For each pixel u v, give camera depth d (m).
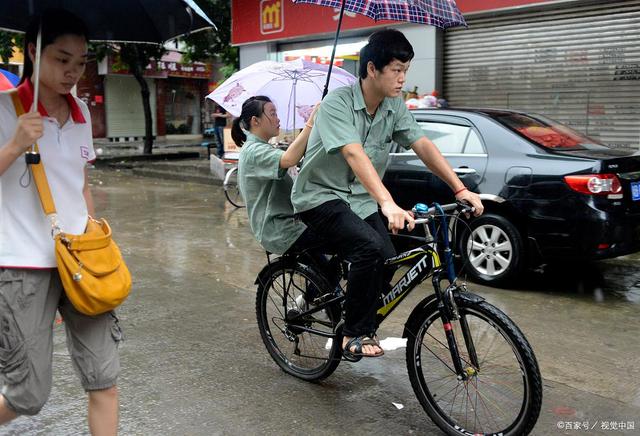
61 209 2.34
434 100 8.95
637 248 5.20
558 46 9.00
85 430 3.07
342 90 3.11
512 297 5.20
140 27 2.68
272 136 3.67
